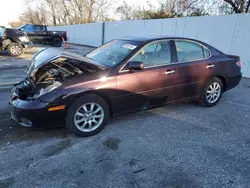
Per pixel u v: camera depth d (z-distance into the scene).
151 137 3.22
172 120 3.85
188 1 15.18
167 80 3.73
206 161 2.65
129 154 2.76
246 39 7.27
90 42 21.02
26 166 2.47
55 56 3.10
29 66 3.61
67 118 3.03
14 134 3.19
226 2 14.20
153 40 3.69
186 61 3.99
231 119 3.95
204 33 8.49
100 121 3.27
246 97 5.33
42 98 2.86
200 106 4.59
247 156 2.78
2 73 7.32
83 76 3.08
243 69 7.58
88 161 2.59
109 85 3.17
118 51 3.68
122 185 2.21
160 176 2.36
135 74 3.38
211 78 4.36
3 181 2.22
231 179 2.34
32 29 16.92
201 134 3.35
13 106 3.00
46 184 2.20
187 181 2.29
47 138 3.11
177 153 2.81
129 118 3.88
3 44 10.82
